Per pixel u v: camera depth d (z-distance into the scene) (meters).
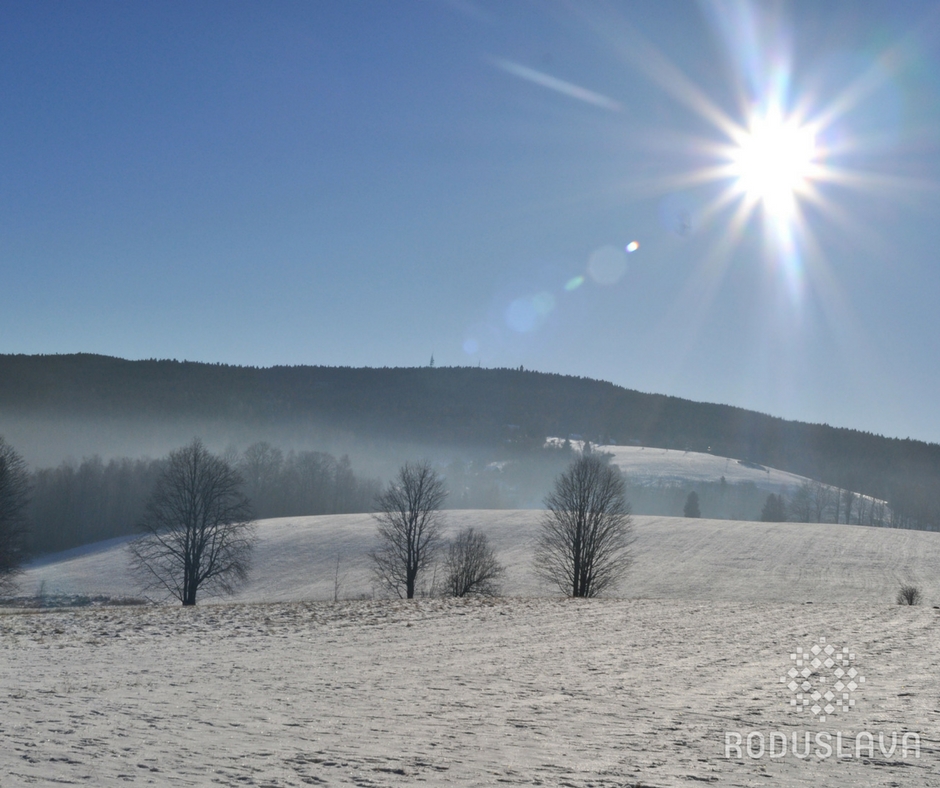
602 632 25.39
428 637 24.00
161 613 30.22
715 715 13.09
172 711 12.43
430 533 55.66
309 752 9.80
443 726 11.80
